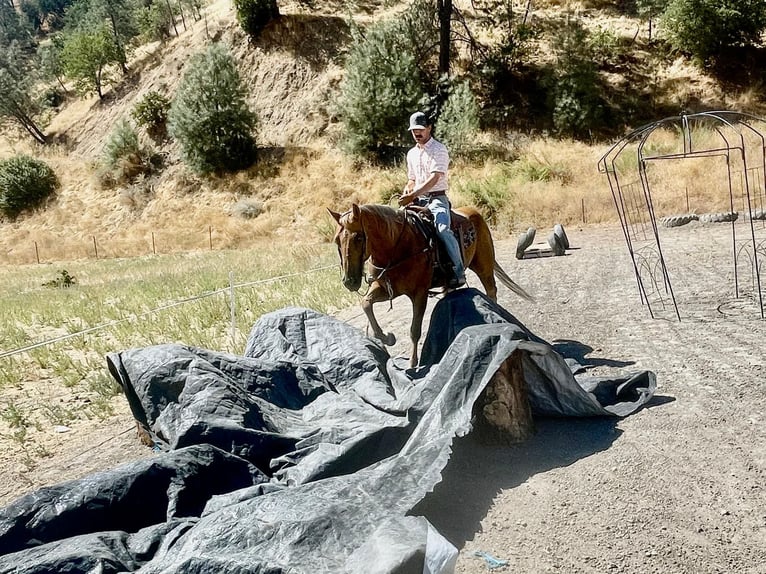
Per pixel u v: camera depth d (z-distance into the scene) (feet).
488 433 19.11
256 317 41.45
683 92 113.80
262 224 107.24
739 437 18.54
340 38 135.85
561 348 28.55
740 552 13.87
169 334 38.52
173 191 125.08
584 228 72.28
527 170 91.91
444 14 119.03
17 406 28.02
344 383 23.62
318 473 17.17
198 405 19.21
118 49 164.25
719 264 42.96
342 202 107.34
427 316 37.32
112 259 104.53
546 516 15.53
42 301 55.42
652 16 128.26
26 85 170.50
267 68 138.00
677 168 80.84
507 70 122.31
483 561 14.02
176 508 15.52
